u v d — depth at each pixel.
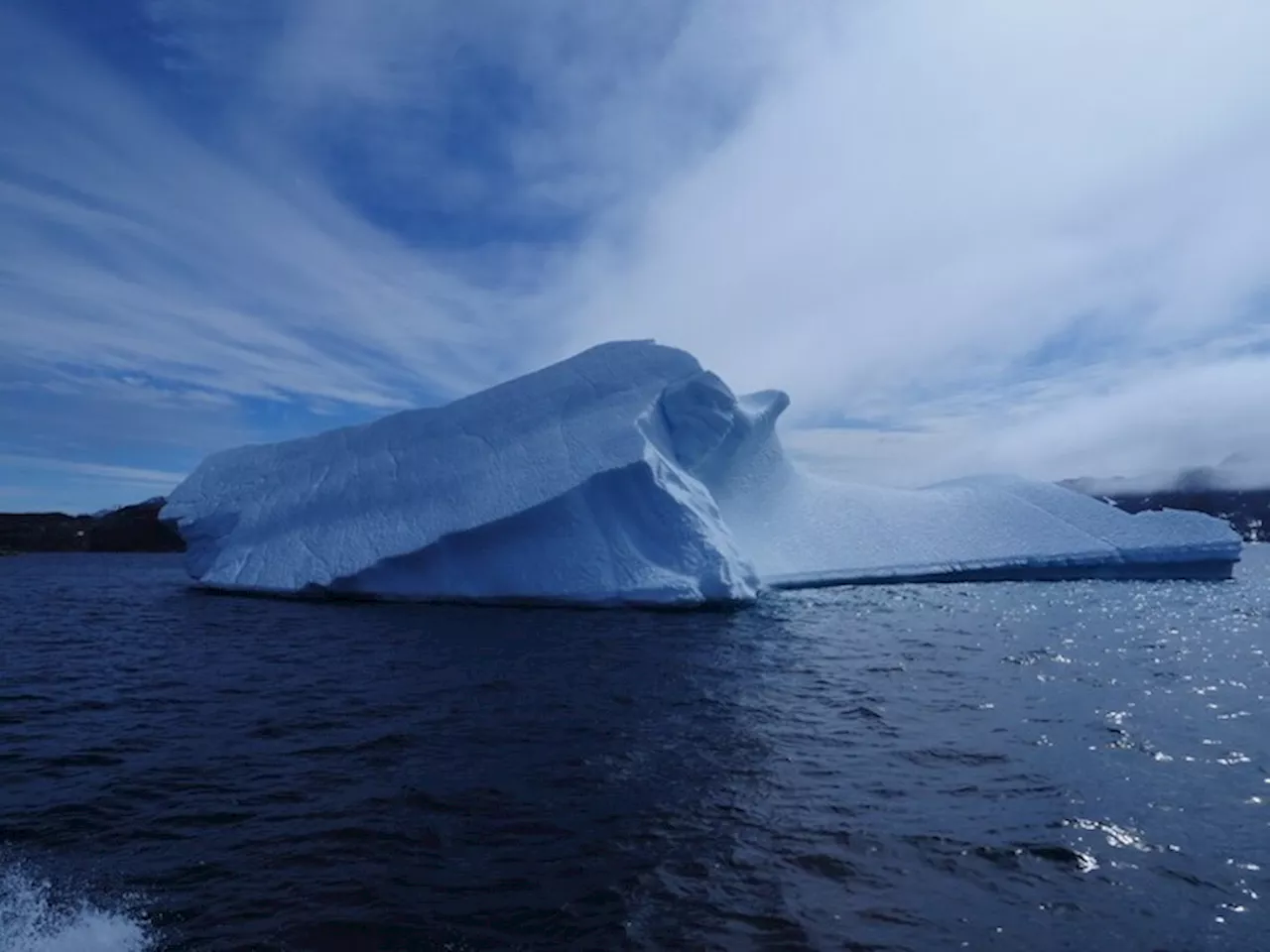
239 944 4.07
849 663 11.38
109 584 32.19
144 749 7.54
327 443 23.58
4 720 8.70
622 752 7.28
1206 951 4.03
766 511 23.14
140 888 4.70
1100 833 5.46
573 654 12.11
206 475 24.34
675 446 21.08
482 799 6.09
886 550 23.36
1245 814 5.83
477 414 21.83
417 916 4.34
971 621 15.87
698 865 4.94
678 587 16.66
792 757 7.13
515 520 17.67
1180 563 24.86
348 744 7.61
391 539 18.92
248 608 18.80
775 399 24.16
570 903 4.46
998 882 4.74
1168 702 9.25
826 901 4.48
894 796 6.14
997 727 8.15
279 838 5.41
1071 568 24.31
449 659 11.74
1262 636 14.34
